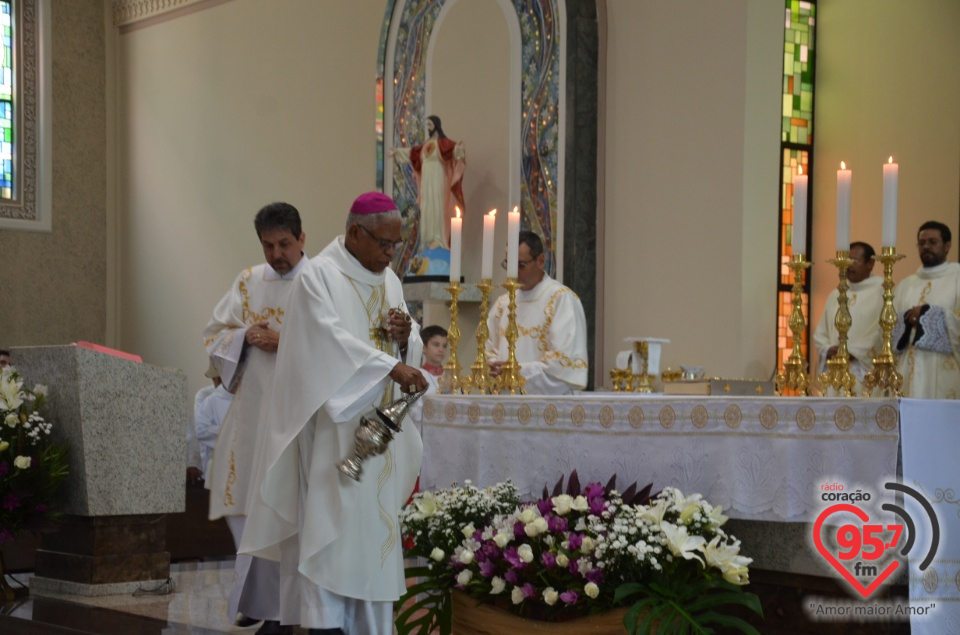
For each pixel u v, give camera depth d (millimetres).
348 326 3500
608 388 7086
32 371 5617
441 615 3729
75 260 11680
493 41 7852
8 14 11484
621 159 7168
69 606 5051
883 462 3164
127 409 5559
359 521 3381
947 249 6746
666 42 6941
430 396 4141
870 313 6855
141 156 11609
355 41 9258
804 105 8055
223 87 10594
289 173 9812
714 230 6625
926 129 7547
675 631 3092
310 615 3332
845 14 7934
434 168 7918
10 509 5152
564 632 3262
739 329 6453
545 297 5391
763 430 3326
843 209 3633
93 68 11828
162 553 5715
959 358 6375
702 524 3248
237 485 4359
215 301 10633
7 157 11422
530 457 3787
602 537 3209
